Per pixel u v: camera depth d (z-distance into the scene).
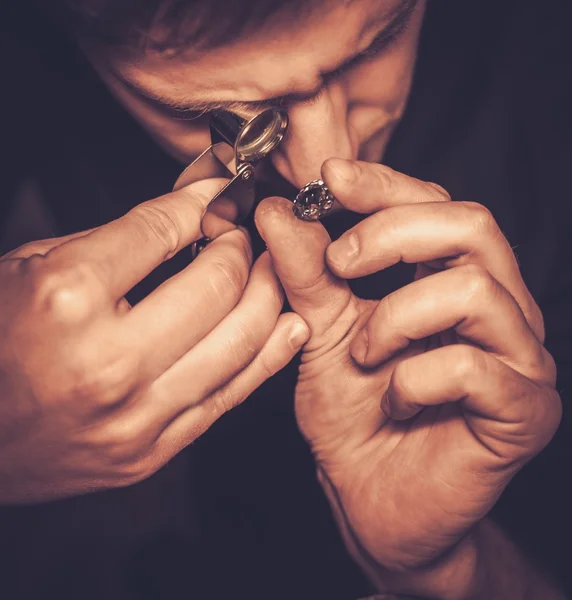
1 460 0.31
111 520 0.51
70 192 0.47
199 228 0.31
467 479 0.32
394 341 0.31
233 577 0.47
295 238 0.30
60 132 0.45
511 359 0.31
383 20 0.28
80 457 0.31
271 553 0.47
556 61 0.43
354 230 0.30
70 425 0.30
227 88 0.28
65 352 0.29
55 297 0.28
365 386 0.35
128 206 0.47
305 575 0.46
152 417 0.30
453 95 0.44
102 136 0.45
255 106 0.29
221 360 0.31
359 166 0.30
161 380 0.30
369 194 0.30
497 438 0.31
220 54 0.27
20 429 0.30
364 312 0.34
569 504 0.39
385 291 0.48
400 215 0.30
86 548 0.50
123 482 0.32
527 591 0.37
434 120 0.44
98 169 0.46
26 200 0.51
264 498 0.48
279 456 0.49
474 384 0.30
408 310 0.30
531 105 0.44
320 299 0.33
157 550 0.49
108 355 0.29
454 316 0.30
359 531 0.35
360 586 0.45
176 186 0.32
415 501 0.33
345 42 0.28
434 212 0.30
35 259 0.29
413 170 0.46
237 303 0.31
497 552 0.37
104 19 0.27
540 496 0.39
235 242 0.32
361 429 0.35
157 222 0.30
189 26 0.26
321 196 0.30
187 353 0.30
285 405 0.49
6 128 0.46
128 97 0.31
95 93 0.43
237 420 0.49
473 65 0.43
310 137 0.30
